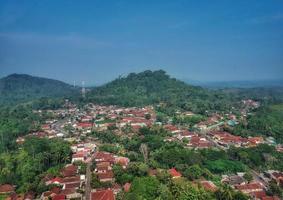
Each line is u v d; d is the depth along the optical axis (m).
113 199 167.25
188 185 167.75
